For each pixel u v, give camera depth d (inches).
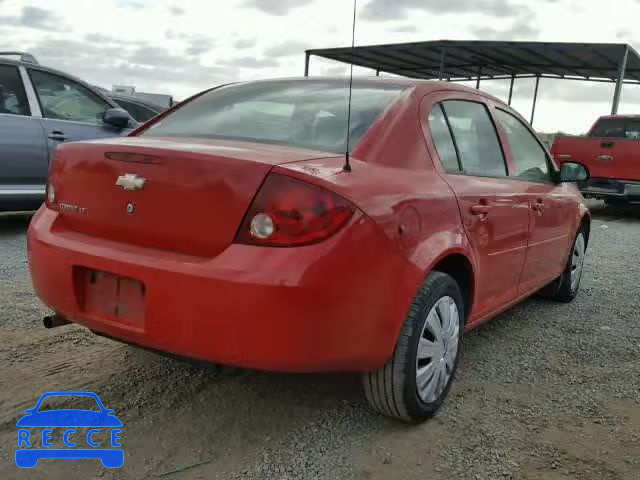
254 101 124.0
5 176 229.6
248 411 108.3
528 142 161.5
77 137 250.4
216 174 85.7
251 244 83.6
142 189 91.2
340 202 85.0
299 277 80.7
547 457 98.7
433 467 94.2
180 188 88.0
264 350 82.2
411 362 98.8
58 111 248.8
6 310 151.1
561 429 108.3
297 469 91.5
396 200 94.0
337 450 97.3
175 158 88.6
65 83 254.5
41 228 103.6
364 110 110.4
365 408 111.7
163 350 89.5
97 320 94.0
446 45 685.9
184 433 100.0
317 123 109.5
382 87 119.6
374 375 99.8
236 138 109.3
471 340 154.3
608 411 116.3
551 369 136.6
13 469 87.7
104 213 96.2
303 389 117.9
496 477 92.4
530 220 142.9
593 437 106.0
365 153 100.4
